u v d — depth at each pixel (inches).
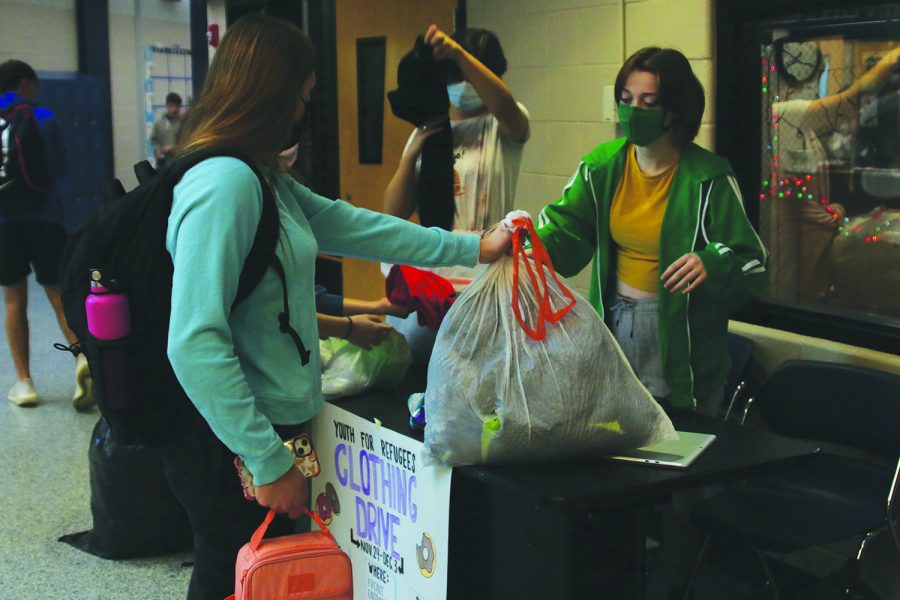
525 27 143.3
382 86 166.7
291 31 68.1
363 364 89.7
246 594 66.2
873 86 104.7
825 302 113.5
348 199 177.8
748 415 114.3
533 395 64.2
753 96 116.3
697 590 109.2
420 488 73.9
